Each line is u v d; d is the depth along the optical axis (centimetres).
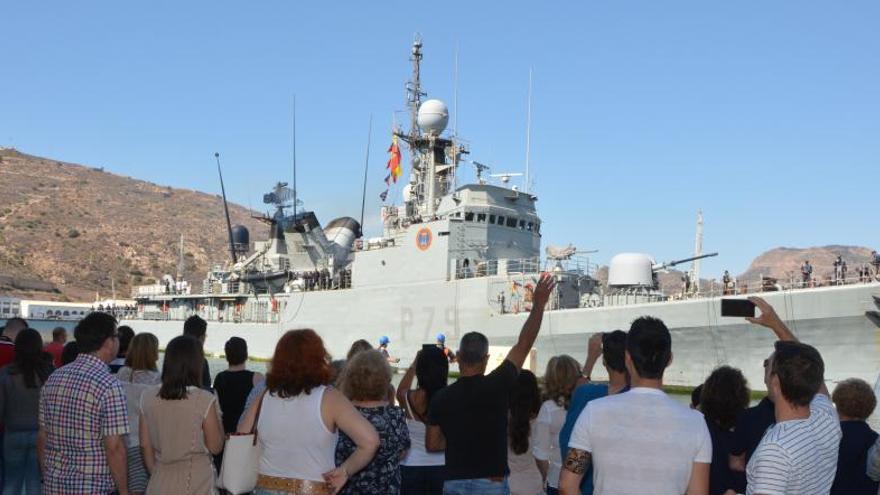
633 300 3584
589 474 702
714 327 3059
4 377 1036
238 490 677
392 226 4728
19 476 1034
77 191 19350
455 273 4047
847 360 2828
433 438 838
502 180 4272
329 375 691
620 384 742
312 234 5519
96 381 794
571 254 3722
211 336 5741
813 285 3072
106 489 802
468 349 790
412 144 4691
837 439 598
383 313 4366
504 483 786
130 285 15050
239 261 6050
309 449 672
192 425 775
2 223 16312
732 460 767
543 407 874
